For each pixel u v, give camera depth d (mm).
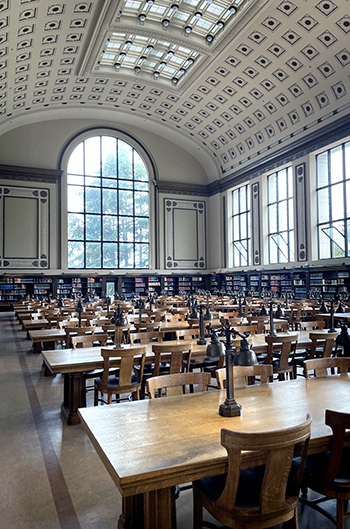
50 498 2838
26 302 14531
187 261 23609
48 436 4004
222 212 23219
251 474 2254
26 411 4832
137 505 2363
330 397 2754
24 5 11469
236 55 15328
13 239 19984
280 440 1782
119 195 22594
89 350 4797
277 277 18484
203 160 24078
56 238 20828
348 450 2516
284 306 10867
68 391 4625
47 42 13961
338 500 2123
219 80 17297
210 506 2018
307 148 16875
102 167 22312
